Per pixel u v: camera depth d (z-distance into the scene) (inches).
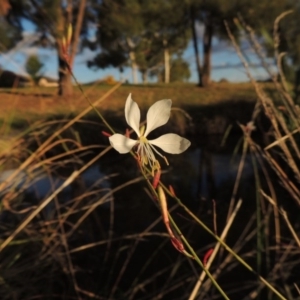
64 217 14.6
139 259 18.4
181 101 62.8
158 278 16.7
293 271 14.3
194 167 35.0
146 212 23.4
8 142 13.8
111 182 28.3
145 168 4.5
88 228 20.1
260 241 10.7
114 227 21.3
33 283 13.3
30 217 11.3
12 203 15.2
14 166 15.2
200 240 19.6
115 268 17.3
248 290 14.9
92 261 17.7
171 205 25.0
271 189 11.9
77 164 27.0
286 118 14.0
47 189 22.4
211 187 28.9
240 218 22.3
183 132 47.5
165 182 31.1
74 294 14.3
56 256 13.4
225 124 49.1
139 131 4.4
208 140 46.7
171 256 18.4
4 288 12.1
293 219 19.4
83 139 32.8
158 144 4.4
